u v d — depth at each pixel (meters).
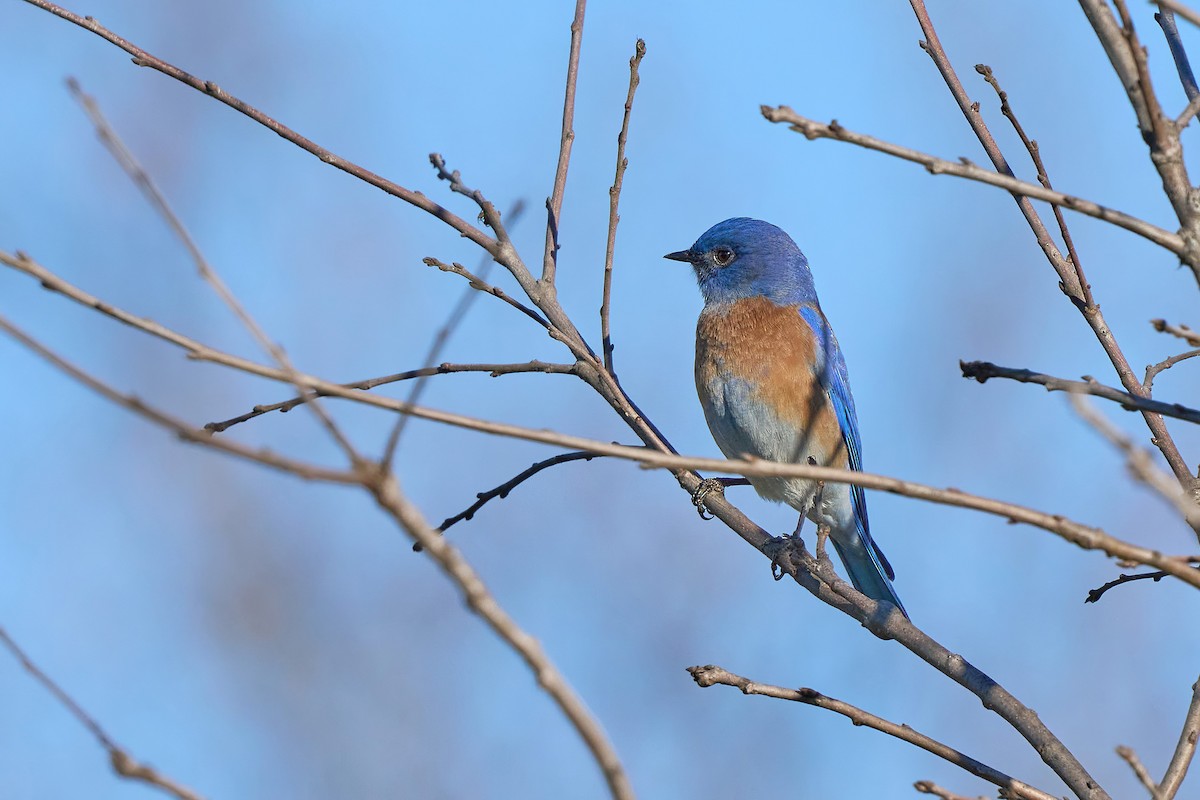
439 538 4.54
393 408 5.80
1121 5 6.38
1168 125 6.44
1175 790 7.68
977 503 5.84
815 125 6.10
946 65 9.71
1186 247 6.27
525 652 4.67
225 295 4.94
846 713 8.01
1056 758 8.12
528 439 5.92
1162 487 5.25
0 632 5.37
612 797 4.79
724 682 8.06
